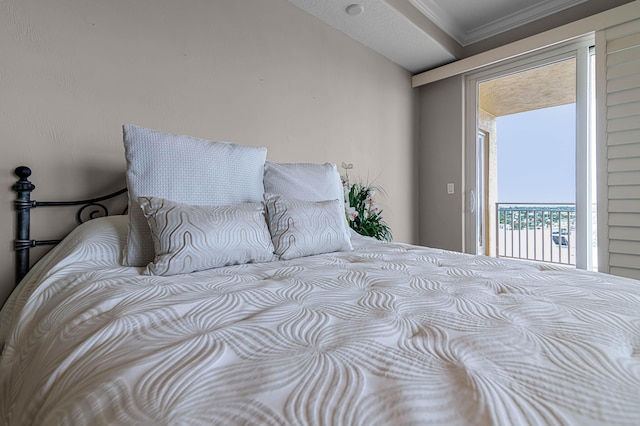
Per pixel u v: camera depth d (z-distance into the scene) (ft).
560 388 1.29
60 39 4.43
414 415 1.14
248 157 5.01
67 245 3.91
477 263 4.06
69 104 4.52
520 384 1.32
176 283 2.99
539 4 8.18
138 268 3.65
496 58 8.65
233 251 3.87
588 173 7.63
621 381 1.34
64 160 4.50
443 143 10.27
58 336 2.06
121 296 2.51
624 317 2.06
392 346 1.70
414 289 2.83
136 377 1.41
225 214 4.00
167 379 1.39
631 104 6.59
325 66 7.95
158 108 5.33
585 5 7.63
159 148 4.15
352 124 8.66
